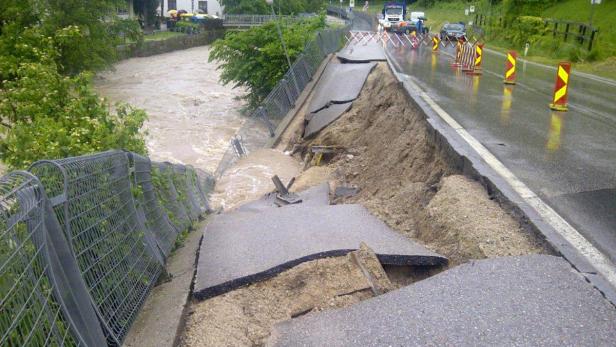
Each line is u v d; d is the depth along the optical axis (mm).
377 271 5164
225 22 63844
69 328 3277
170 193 7785
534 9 38312
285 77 21453
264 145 18047
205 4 77562
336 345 3902
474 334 3754
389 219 7266
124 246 4789
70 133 7191
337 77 20984
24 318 2793
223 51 27266
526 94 15312
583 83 19078
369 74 20734
